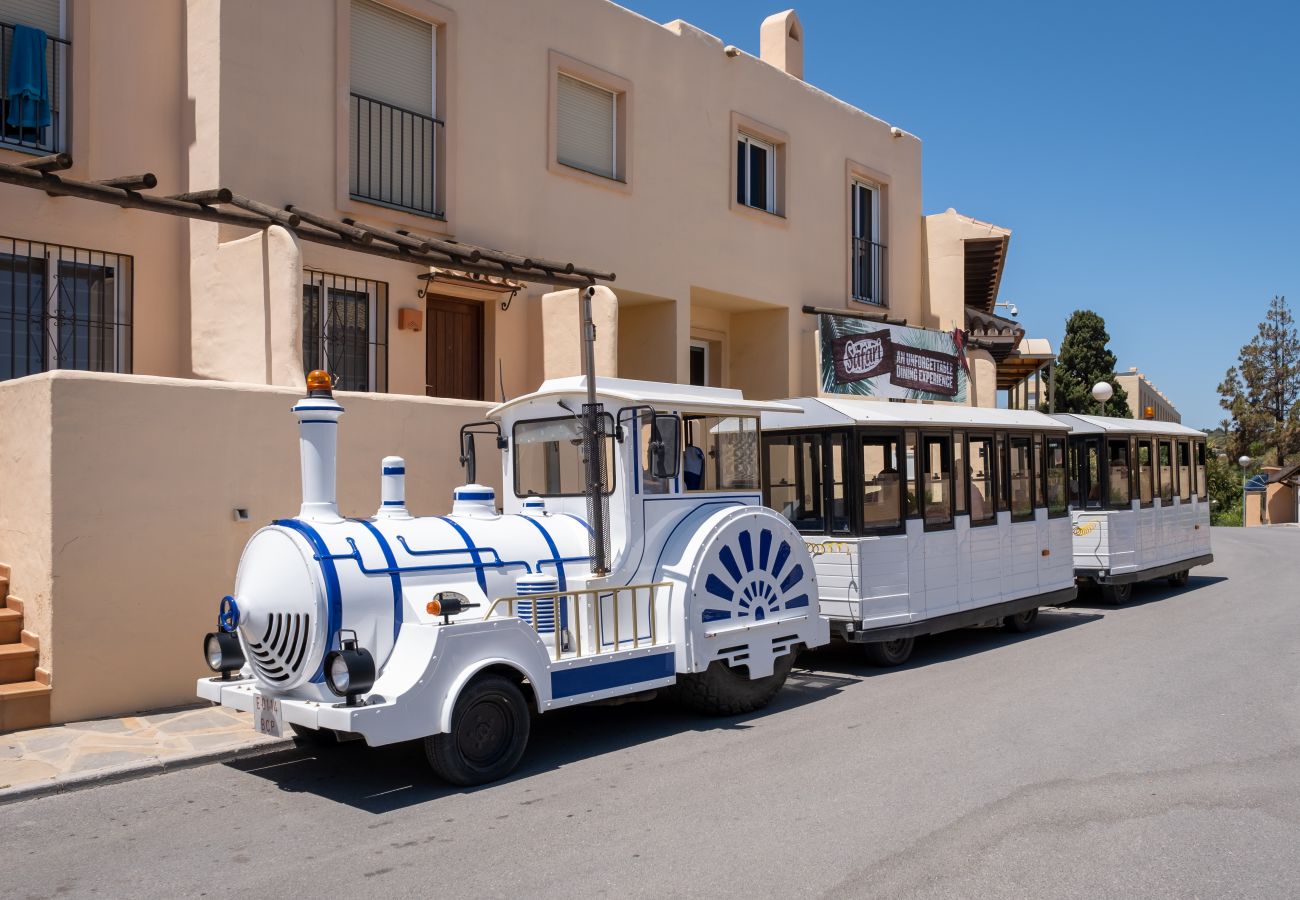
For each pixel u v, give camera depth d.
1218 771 6.51
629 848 5.27
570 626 7.20
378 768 6.83
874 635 9.96
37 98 9.54
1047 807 5.83
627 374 15.37
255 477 8.62
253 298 9.76
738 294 15.94
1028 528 12.35
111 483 7.82
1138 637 11.95
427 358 12.27
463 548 6.93
